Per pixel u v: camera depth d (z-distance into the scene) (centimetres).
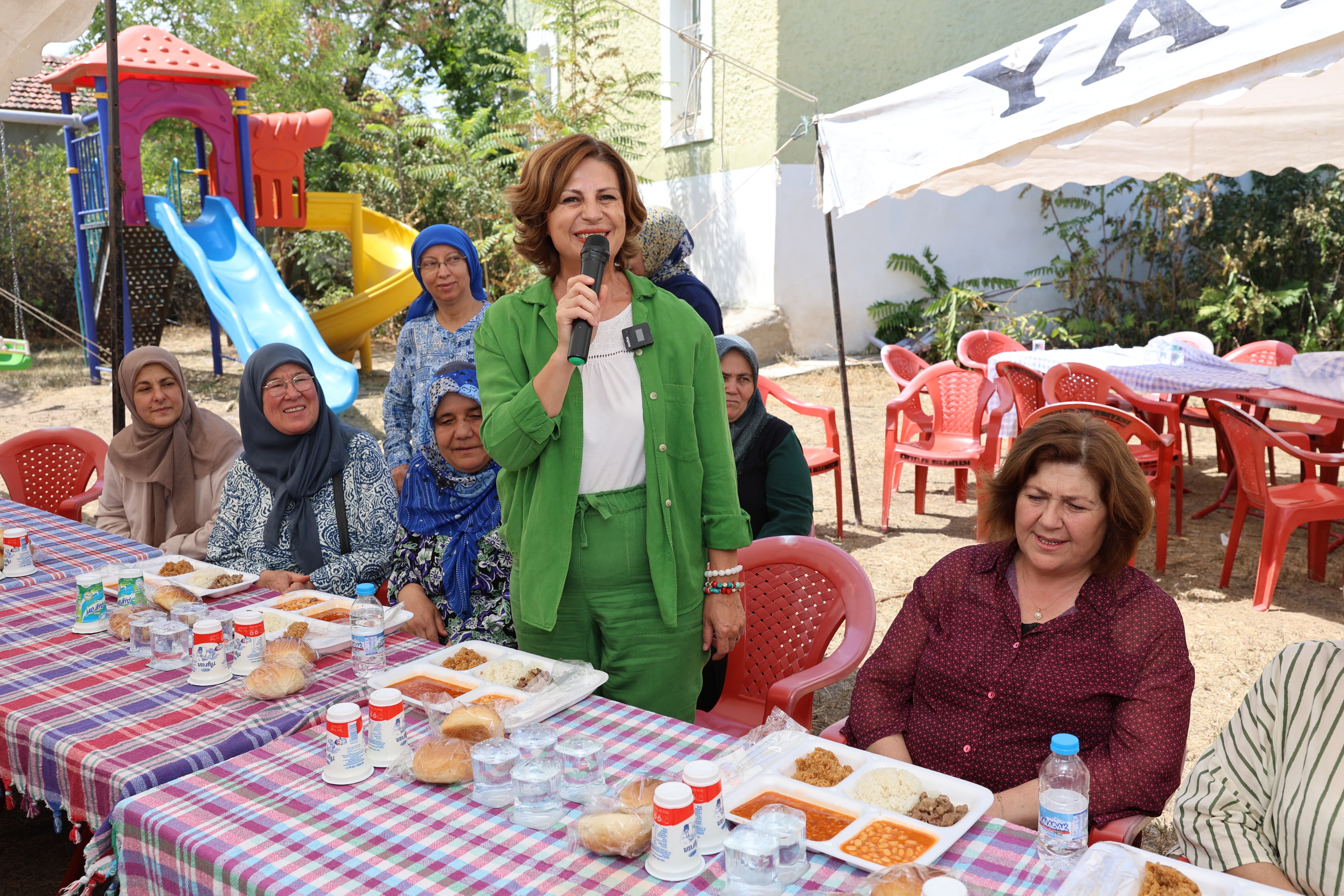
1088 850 144
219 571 282
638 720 192
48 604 266
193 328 1602
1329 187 1158
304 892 134
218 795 162
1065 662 192
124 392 374
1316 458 460
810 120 551
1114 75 322
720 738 185
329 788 164
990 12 1152
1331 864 149
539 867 141
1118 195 1266
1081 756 191
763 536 333
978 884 138
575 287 199
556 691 201
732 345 336
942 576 212
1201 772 172
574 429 214
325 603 256
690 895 135
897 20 1138
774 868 132
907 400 611
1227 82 294
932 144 397
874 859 143
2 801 308
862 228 1181
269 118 1090
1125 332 1241
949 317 1152
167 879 151
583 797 160
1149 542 578
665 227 362
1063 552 190
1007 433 638
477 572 285
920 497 640
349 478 332
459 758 165
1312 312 1177
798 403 620
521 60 1420
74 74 972
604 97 1308
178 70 966
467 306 438
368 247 1288
